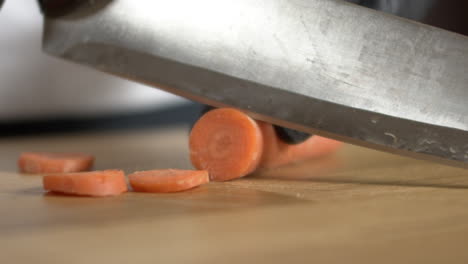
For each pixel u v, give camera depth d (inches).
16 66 24.5
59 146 22.0
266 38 14.0
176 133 27.0
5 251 10.9
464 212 12.0
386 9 15.2
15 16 23.6
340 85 13.7
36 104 25.9
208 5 14.2
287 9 14.0
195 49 14.3
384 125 13.6
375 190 13.5
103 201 13.0
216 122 14.5
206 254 10.7
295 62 13.9
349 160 16.9
